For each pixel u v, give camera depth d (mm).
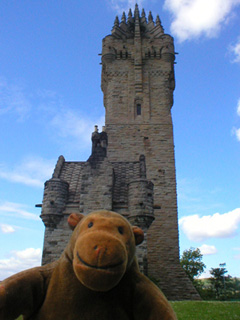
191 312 17188
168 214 36094
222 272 73375
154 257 33625
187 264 65812
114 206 22500
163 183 37938
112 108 42812
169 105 43312
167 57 45406
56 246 20984
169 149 40094
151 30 48469
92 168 23516
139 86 43688
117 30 47281
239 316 15883
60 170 25797
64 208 22219
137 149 40156
